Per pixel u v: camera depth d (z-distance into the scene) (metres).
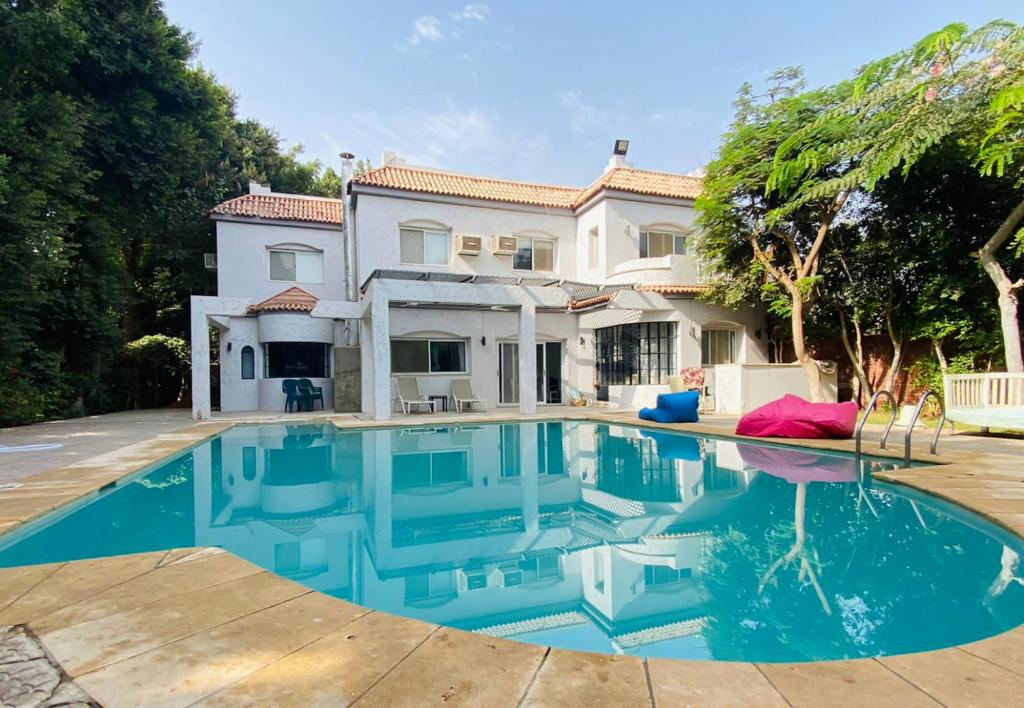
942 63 8.55
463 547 4.18
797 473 6.78
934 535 4.25
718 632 2.66
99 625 2.41
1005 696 1.85
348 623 2.45
